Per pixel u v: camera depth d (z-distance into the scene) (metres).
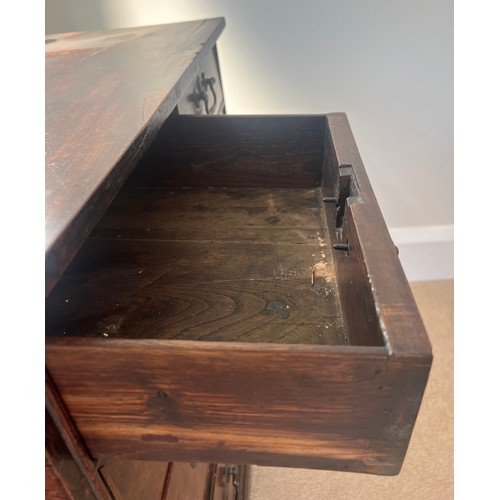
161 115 0.52
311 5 1.15
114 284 0.57
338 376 0.31
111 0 1.17
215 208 0.75
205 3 1.17
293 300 0.54
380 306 0.32
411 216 1.51
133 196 0.79
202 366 0.32
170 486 0.58
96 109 0.52
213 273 0.59
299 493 1.05
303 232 0.67
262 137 0.75
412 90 1.26
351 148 0.58
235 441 0.37
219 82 1.15
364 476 1.07
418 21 1.16
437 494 1.02
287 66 1.25
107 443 0.38
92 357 0.32
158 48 0.81
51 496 0.38
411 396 0.32
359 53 1.21
